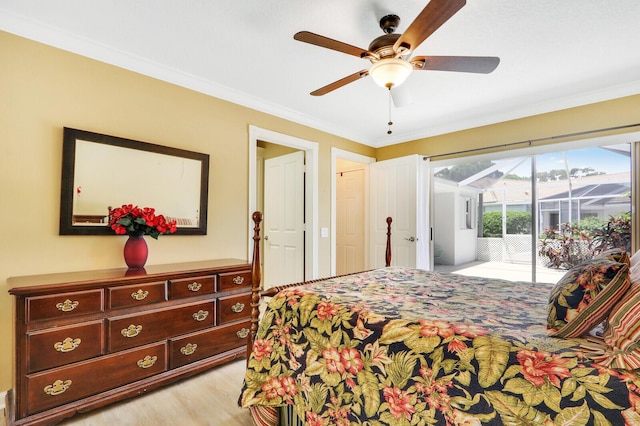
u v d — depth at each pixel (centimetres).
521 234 347
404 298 157
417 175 402
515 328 112
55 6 183
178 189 263
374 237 449
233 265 253
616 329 93
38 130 200
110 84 230
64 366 174
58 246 206
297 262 402
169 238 259
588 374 84
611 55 232
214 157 290
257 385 153
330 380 128
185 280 223
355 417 117
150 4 181
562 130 315
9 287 173
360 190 489
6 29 190
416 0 176
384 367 114
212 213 288
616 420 75
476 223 383
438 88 288
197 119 279
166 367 212
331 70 261
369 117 372
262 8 184
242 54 236
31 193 197
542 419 83
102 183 223
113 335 191
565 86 284
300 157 400
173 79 262
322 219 400
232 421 180
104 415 183
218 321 240
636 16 188
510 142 349
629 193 281
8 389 187
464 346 103
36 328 166
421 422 101
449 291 175
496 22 194
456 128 391
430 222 420
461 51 228
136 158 240
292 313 154
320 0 177
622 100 283
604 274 106
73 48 213
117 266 231
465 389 96
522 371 91
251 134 319
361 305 142
